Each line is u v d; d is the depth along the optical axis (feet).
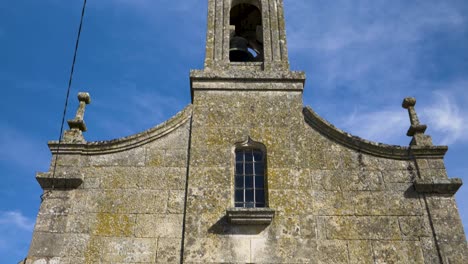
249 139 34.19
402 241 30.48
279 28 40.57
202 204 31.17
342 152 34.09
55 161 32.81
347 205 31.76
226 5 41.96
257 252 29.48
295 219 30.78
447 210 31.55
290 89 36.70
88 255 29.40
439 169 33.14
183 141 34.37
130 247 29.76
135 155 33.58
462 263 29.50
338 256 29.73
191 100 37.11
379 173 33.22
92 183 32.22
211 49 39.06
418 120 35.42
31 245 29.50
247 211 30.14
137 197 31.68
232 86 36.65
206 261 29.09
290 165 33.06
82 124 34.65
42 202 31.22
